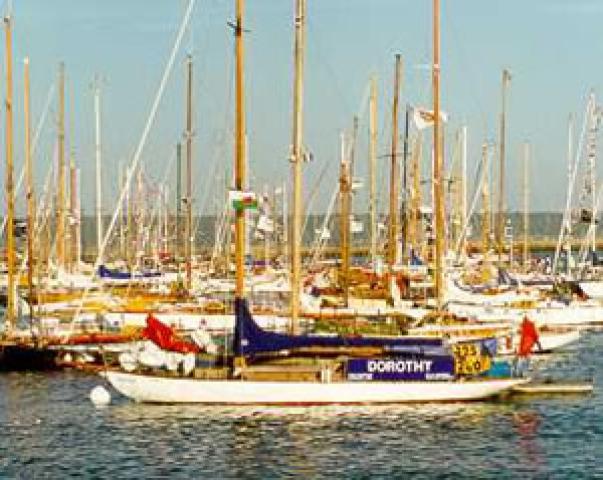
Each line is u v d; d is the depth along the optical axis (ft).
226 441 168.14
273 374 191.93
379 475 149.48
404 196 370.73
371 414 187.42
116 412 189.98
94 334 253.65
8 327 262.47
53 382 226.99
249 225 392.47
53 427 179.93
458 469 152.46
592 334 326.65
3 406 199.41
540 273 459.73
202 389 191.83
